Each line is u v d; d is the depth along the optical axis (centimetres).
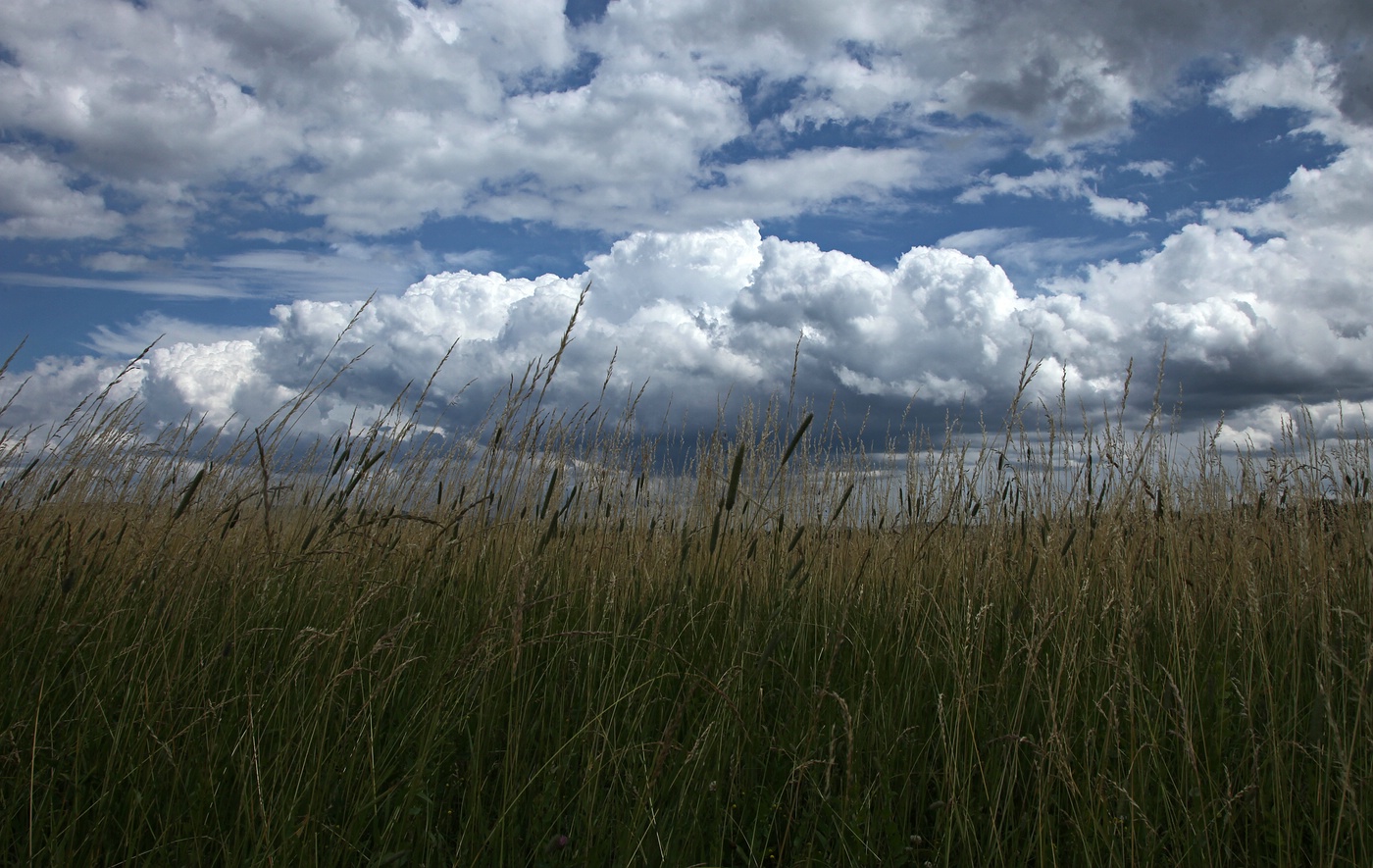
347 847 200
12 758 212
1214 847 221
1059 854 228
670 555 411
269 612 315
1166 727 262
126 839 200
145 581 305
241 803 200
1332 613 303
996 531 362
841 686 304
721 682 266
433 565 350
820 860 219
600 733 238
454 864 201
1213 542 374
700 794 228
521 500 408
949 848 213
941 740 259
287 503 410
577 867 211
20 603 302
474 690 260
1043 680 277
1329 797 224
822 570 394
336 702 258
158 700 247
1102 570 307
